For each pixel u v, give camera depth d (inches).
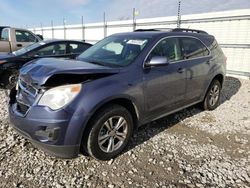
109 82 121.5
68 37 786.2
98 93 115.6
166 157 133.2
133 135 157.4
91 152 121.1
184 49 170.6
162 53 152.0
